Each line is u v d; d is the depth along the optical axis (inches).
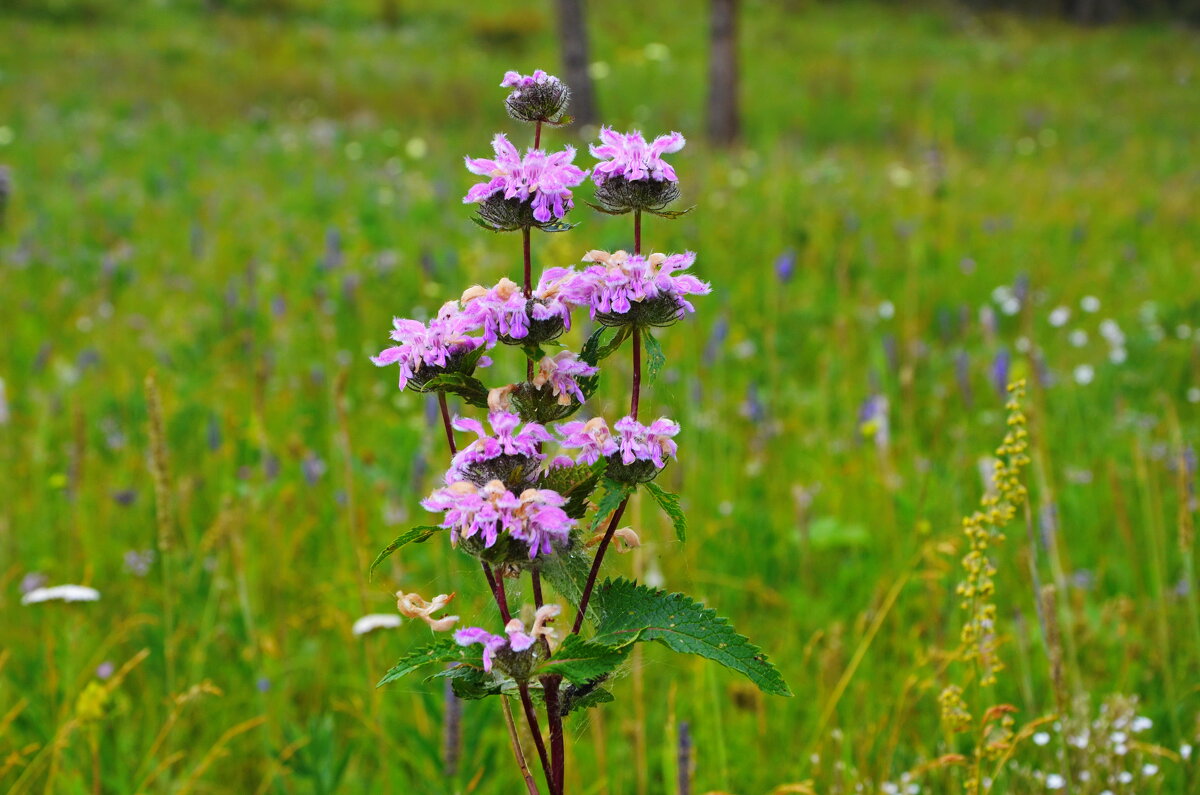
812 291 275.1
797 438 199.3
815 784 107.7
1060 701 92.7
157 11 1015.6
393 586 135.0
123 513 167.6
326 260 265.7
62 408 199.9
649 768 115.4
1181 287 291.1
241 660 130.0
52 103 642.2
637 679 105.0
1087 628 128.6
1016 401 89.7
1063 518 163.0
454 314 59.6
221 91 724.0
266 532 151.6
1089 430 195.6
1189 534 120.1
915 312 249.4
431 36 1028.5
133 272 285.7
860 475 175.8
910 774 96.0
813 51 1034.1
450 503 55.7
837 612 144.3
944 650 121.0
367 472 162.4
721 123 639.8
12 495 165.8
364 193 390.6
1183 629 135.6
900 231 317.1
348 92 737.6
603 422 58.7
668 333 223.9
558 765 60.7
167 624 115.8
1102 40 1173.7
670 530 153.7
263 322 245.9
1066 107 804.6
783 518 167.5
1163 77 969.5
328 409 198.2
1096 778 99.8
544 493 55.3
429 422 155.9
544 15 1079.0
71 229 347.6
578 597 61.0
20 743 117.0
